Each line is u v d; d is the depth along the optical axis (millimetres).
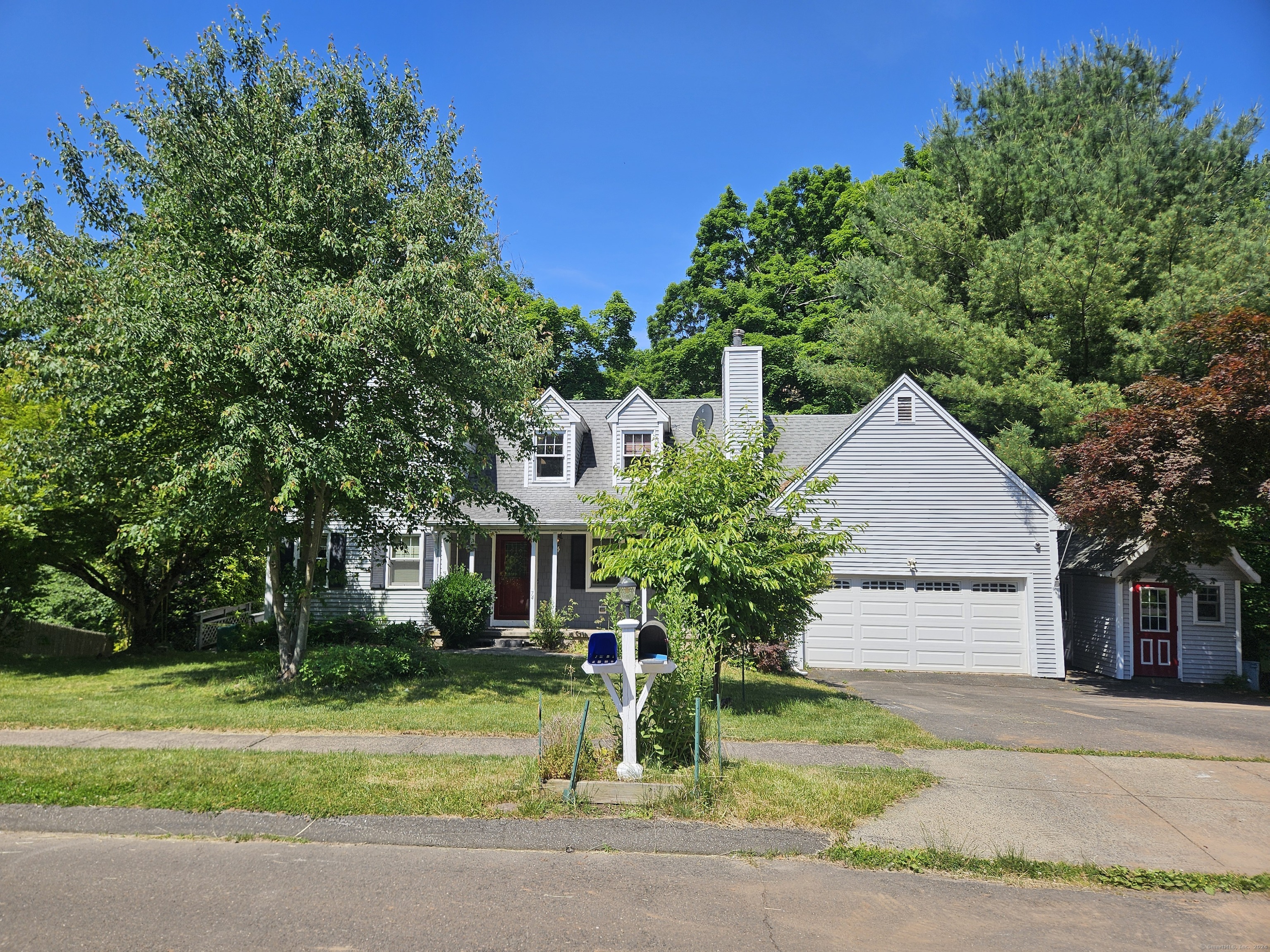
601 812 6578
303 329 10227
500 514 20250
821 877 5504
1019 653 18297
